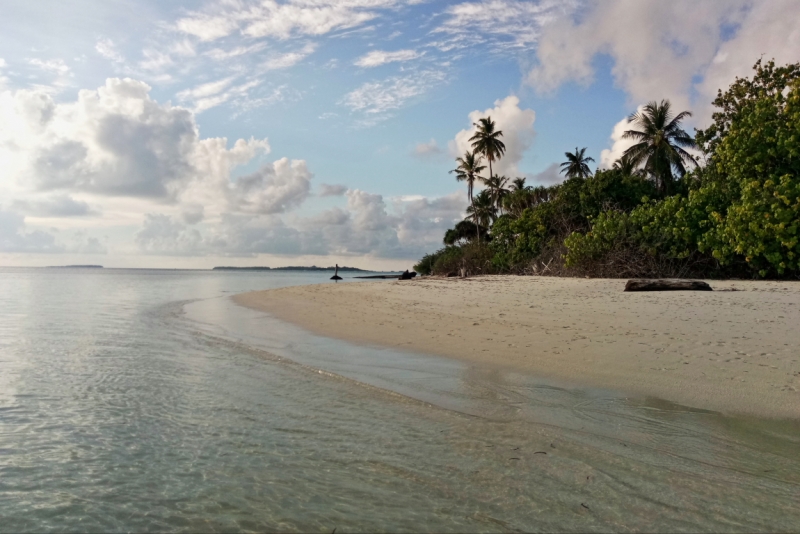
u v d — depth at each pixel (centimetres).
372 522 292
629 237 2131
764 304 992
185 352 841
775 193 1655
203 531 290
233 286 3700
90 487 346
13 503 325
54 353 841
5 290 2961
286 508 312
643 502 303
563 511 296
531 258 2981
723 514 287
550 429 427
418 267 5578
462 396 537
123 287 3466
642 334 772
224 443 421
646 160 3591
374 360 737
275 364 732
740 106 2116
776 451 367
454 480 342
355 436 430
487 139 4822
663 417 447
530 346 755
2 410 520
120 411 513
